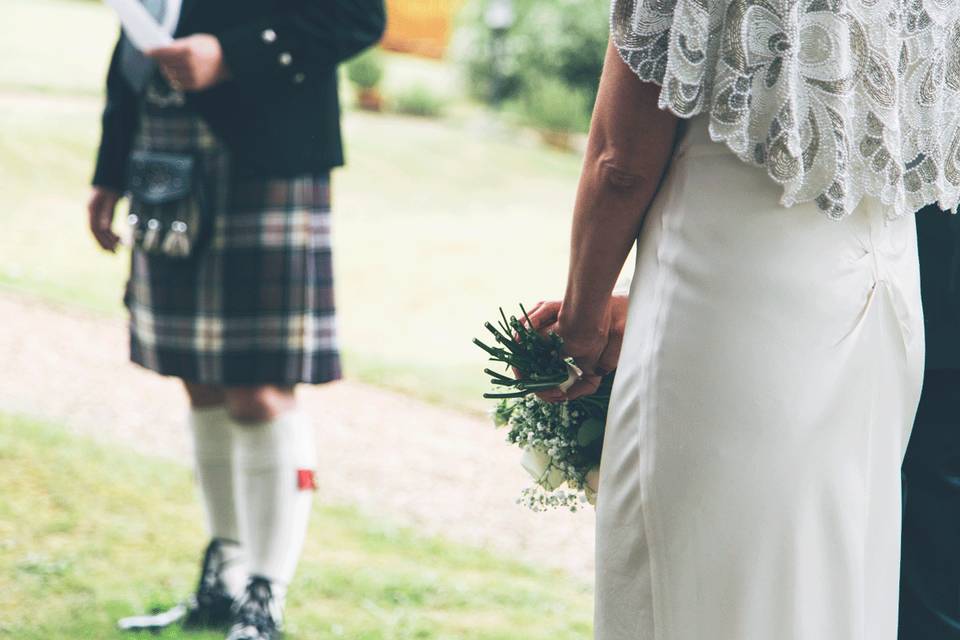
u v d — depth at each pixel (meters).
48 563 3.76
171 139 3.33
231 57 3.21
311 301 3.35
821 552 1.63
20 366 6.12
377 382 6.40
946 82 1.72
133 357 3.50
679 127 1.63
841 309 1.60
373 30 3.41
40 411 5.40
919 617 2.12
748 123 1.55
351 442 5.41
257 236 3.29
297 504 3.30
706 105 1.57
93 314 7.31
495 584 3.87
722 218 1.60
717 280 1.59
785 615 1.62
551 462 1.97
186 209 3.29
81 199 10.09
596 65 15.96
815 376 1.58
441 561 4.06
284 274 3.30
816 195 1.57
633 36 1.56
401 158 13.06
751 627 1.62
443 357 7.07
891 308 1.67
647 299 1.67
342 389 6.24
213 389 3.41
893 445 1.73
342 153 3.45
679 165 1.64
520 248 10.11
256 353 3.29
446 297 8.53
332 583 3.76
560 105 15.33
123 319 7.28
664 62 1.55
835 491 1.62
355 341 7.32
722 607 1.63
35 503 4.24
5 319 6.96
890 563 1.74
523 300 8.58
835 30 1.55
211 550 3.47
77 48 15.96
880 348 1.66
